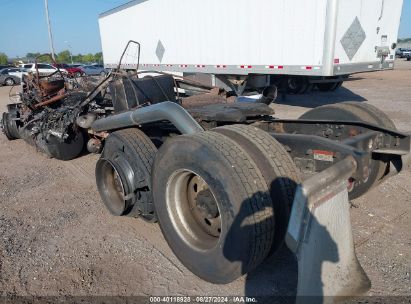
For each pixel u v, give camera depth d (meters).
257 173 2.13
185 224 2.53
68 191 4.35
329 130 3.07
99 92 4.79
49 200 4.09
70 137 5.27
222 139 2.25
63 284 2.56
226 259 2.17
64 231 3.33
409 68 25.08
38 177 4.92
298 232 1.77
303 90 12.72
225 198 2.09
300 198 1.76
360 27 8.30
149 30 12.79
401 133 2.68
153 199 2.68
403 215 3.31
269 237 2.11
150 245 3.04
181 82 4.52
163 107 2.79
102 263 2.80
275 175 2.19
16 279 2.63
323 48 7.73
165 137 3.56
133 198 3.01
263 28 8.77
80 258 2.88
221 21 9.77
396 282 2.41
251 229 2.02
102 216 3.62
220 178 2.11
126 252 2.94
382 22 8.95
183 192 2.54
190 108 3.43
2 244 3.12
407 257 2.68
